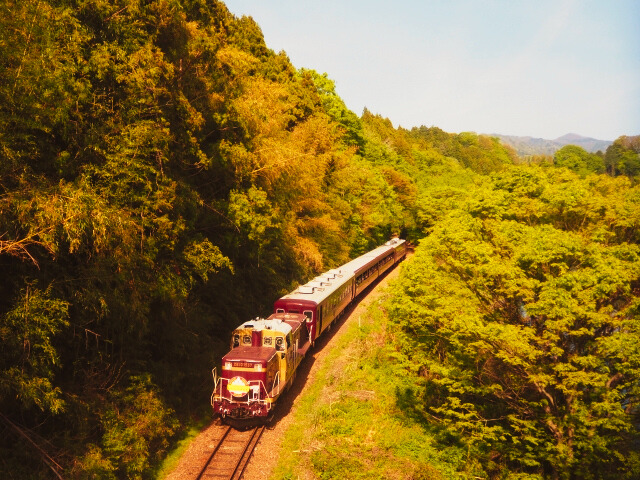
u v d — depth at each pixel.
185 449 14.76
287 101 36.50
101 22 13.38
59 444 11.94
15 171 10.51
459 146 155.88
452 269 16.66
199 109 17.23
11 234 10.08
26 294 10.34
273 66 39.88
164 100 14.90
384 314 29.77
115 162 12.30
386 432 16.97
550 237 13.77
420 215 61.62
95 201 10.70
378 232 57.22
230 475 13.20
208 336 20.78
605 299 14.00
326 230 34.53
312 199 32.03
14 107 10.15
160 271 14.39
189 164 16.22
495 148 183.88
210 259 15.85
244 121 18.95
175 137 15.45
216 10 29.20
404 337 19.25
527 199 18.05
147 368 15.84
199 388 18.30
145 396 14.25
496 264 14.13
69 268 12.13
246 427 16.09
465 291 15.68
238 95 19.86
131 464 12.73
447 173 98.12
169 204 13.64
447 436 17.67
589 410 12.88
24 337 10.08
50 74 10.45
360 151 63.09
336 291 27.72
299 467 14.19
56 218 9.84
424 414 18.86
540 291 13.66
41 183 10.73
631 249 13.45
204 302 22.12
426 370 21.73
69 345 13.18
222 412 15.28
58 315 10.73
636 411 14.09
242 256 24.00
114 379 14.31
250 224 17.62
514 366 14.75
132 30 13.84
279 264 29.91
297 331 19.50
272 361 16.36
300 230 32.31
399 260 56.56
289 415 17.27
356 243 48.06
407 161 93.19
